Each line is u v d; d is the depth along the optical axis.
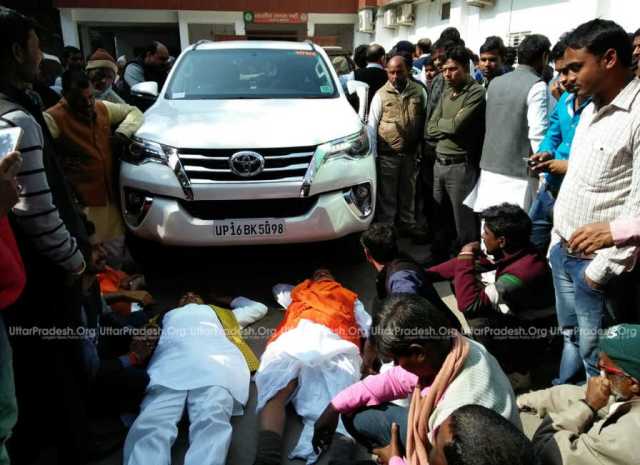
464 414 1.28
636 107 1.93
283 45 5.08
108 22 17.28
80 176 3.54
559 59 2.87
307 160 3.50
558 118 3.01
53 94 4.18
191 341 2.69
